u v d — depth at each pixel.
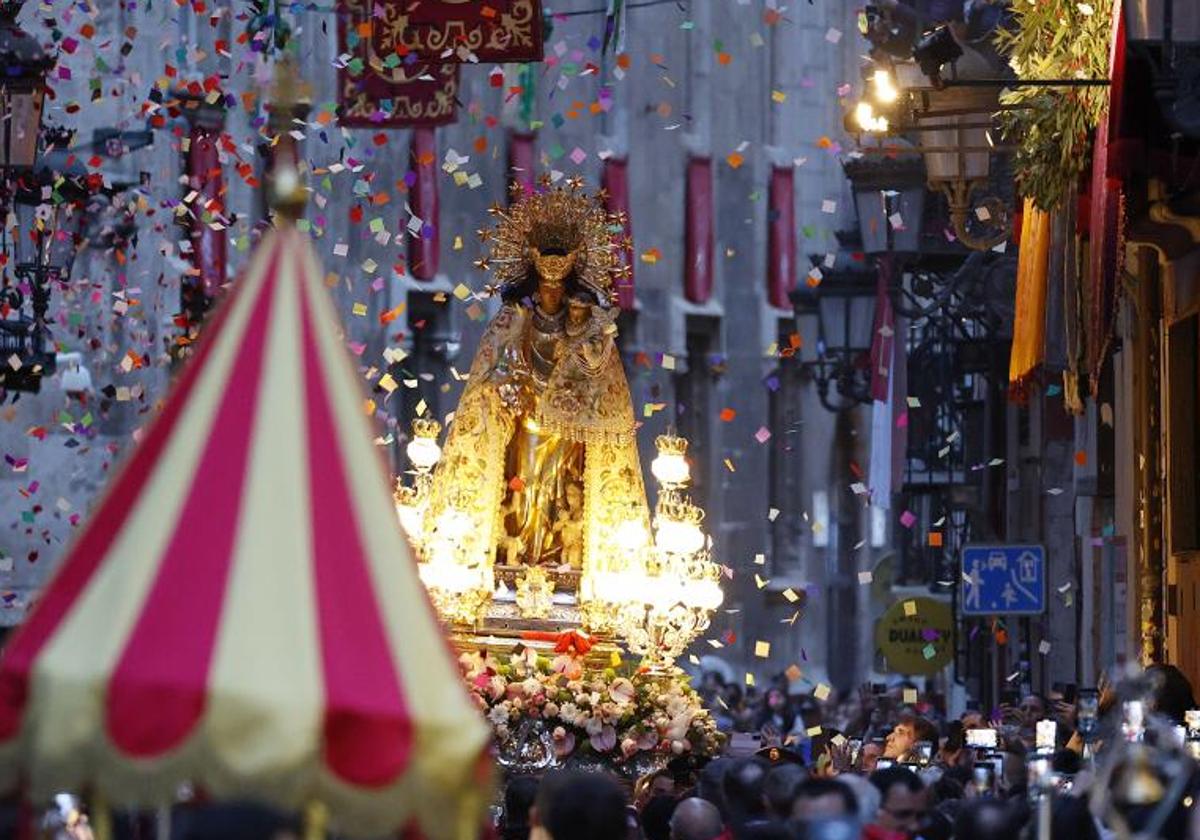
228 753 14.27
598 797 17.62
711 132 118.69
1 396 47.28
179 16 72.25
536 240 41.47
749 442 121.06
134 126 69.44
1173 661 38.53
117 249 57.56
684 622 40.75
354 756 14.48
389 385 42.75
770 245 121.00
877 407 64.12
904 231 54.47
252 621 14.59
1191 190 31.47
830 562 124.25
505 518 41.41
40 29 65.69
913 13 41.81
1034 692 56.69
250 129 75.44
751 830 19.27
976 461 67.38
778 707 81.19
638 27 114.25
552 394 40.78
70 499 67.19
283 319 15.91
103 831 14.56
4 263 45.69
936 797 27.88
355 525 15.19
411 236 95.88
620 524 41.03
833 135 122.50
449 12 48.62
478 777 14.83
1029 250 44.44
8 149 37.91
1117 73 29.19
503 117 102.75
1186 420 38.03
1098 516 51.41
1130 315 43.47
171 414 15.75
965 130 44.56
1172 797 18.80
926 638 51.91
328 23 83.94
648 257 42.06
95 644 14.68
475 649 40.34
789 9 121.62
